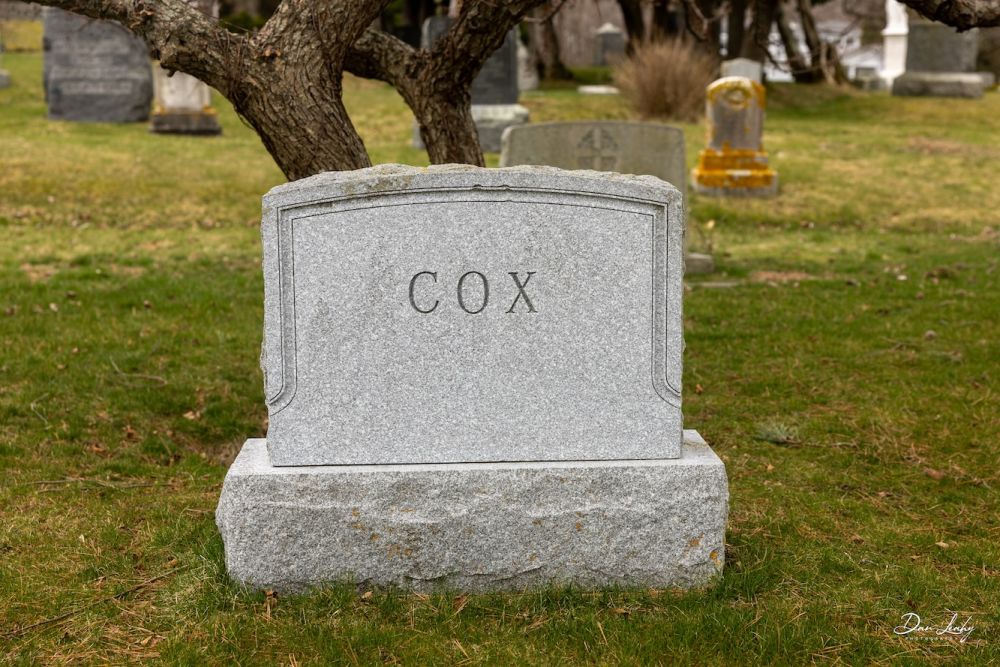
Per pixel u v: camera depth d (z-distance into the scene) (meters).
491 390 4.20
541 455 4.24
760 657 3.80
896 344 8.34
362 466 4.18
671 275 4.17
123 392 6.98
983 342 8.32
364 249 4.11
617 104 22.27
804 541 4.84
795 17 33.53
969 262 11.73
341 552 4.13
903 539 4.94
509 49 18.14
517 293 4.17
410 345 4.16
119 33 18.98
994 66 32.59
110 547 4.77
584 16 42.72
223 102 21.12
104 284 9.98
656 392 4.23
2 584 4.37
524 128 10.80
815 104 24.47
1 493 5.38
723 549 4.27
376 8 5.55
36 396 6.79
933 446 6.23
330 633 3.91
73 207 13.21
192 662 3.78
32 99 21.36
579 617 4.03
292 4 5.45
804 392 7.27
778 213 14.66
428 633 3.94
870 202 15.25
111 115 19.03
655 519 4.19
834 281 10.77
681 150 10.98
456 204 4.12
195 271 10.72
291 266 4.11
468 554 4.16
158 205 13.59
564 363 4.21
